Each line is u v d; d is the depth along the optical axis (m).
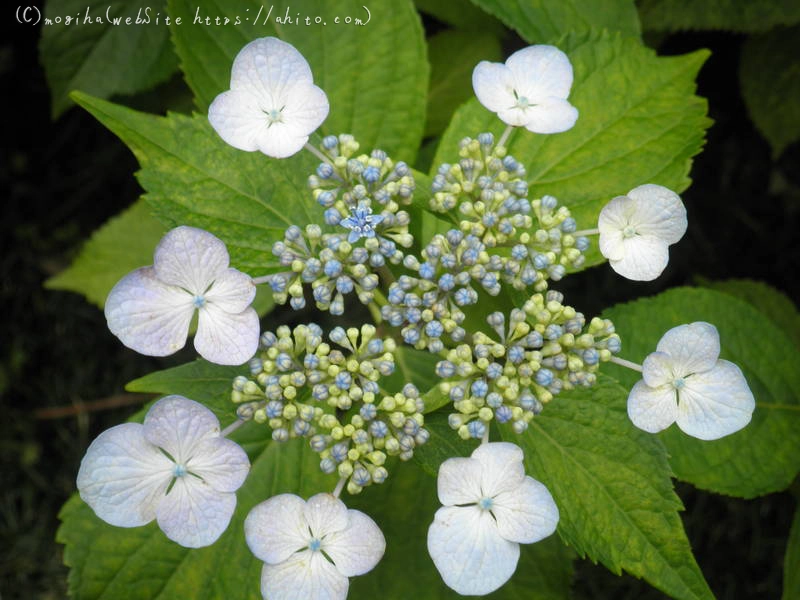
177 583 0.30
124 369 0.48
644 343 0.33
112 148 0.50
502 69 0.28
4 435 0.47
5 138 0.49
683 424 0.25
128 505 0.24
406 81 0.34
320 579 0.24
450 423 0.26
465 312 0.29
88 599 0.30
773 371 0.34
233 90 0.26
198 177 0.29
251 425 0.31
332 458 0.26
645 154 0.31
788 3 0.38
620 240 0.27
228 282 0.25
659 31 0.43
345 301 0.47
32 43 0.48
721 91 0.49
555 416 0.28
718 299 0.34
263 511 0.24
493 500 0.24
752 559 0.44
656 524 0.27
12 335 0.48
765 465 0.33
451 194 0.28
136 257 0.41
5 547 0.46
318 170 0.27
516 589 0.34
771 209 0.48
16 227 0.49
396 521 0.34
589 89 0.32
